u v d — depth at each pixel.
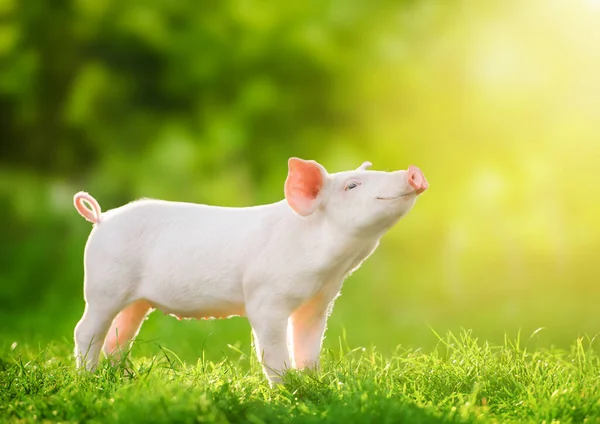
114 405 5.27
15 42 23.92
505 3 21.48
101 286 6.41
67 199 22.09
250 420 5.15
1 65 24.42
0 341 9.16
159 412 5.03
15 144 25.80
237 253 6.18
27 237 18.23
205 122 25.59
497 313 11.77
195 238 6.32
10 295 13.38
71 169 26.09
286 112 24.56
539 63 20.89
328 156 25.42
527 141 21.45
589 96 20.39
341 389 5.70
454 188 22.73
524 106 21.19
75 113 24.94
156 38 24.41
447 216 21.59
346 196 5.95
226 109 25.11
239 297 6.23
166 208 6.53
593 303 12.34
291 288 6.04
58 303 12.69
